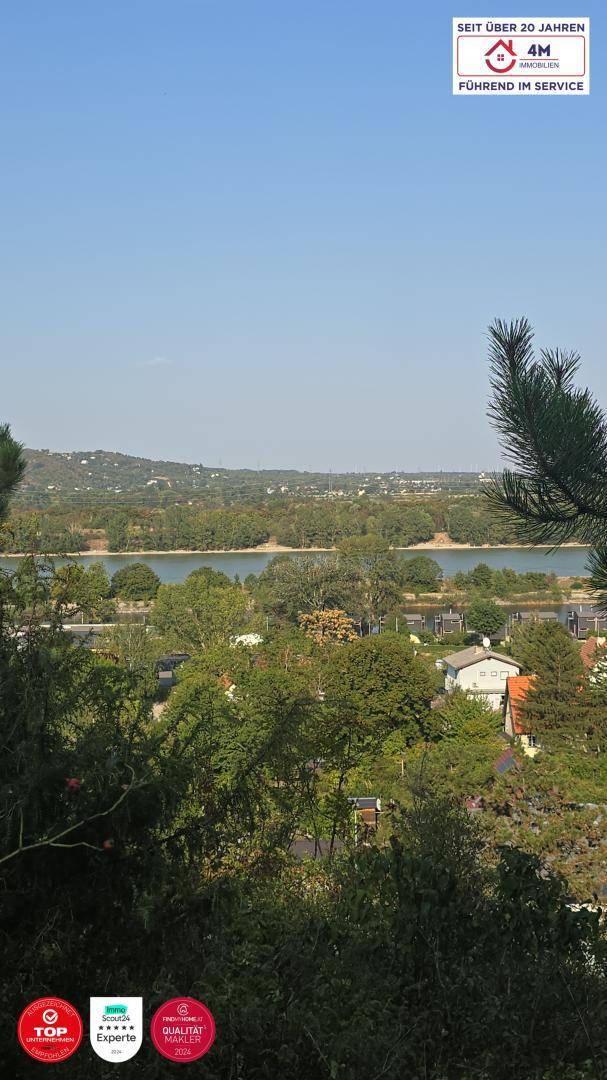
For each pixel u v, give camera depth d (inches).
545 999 136.8
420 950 144.8
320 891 181.6
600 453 184.9
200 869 154.3
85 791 137.4
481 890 186.7
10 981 129.8
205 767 162.6
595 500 188.9
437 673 1768.0
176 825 157.2
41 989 128.8
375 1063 125.9
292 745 181.3
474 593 3395.7
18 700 144.9
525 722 1348.4
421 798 249.8
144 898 135.9
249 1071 127.3
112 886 138.3
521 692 1405.0
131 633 1616.6
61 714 146.5
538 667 1369.3
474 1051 133.1
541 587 3469.5
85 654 160.4
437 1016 134.5
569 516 194.2
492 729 1226.6
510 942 148.8
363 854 179.5
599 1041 133.6
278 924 147.7
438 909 150.9
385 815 331.0
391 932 146.6
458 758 521.0
